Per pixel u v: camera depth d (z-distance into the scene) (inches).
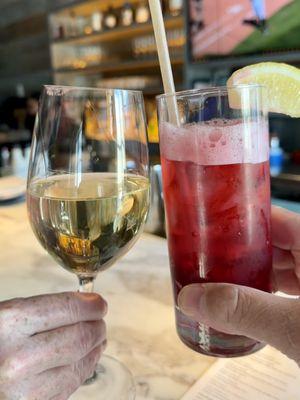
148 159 8.3
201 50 43.2
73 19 59.2
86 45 60.7
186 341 8.2
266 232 7.4
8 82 71.6
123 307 10.2
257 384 7.3
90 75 61.7
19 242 15.3
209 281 7.2
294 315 5.9
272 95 8.6
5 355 6.1
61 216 7.2
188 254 7.3
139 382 7.5
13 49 68.7
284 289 9.9
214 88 6.9
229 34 40.7
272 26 37.7
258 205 7.1
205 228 7.0
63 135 7.8
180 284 7.6
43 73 63.7
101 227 7.3
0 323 6.2
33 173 8.0
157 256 13.6
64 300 6.7
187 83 44.7
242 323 6.1
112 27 52.6
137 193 7.7
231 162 6.8
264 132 7.2
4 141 63.1
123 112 7.7
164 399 7.0
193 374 7.6
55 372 6.5
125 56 55.7
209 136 6.8
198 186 7.0
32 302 6.5
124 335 9.0
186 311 6.7
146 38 52.4
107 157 7.8
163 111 7.4
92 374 7.6
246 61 40.1
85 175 7.8
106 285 11.5
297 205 32.3
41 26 62.6
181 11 45.0
